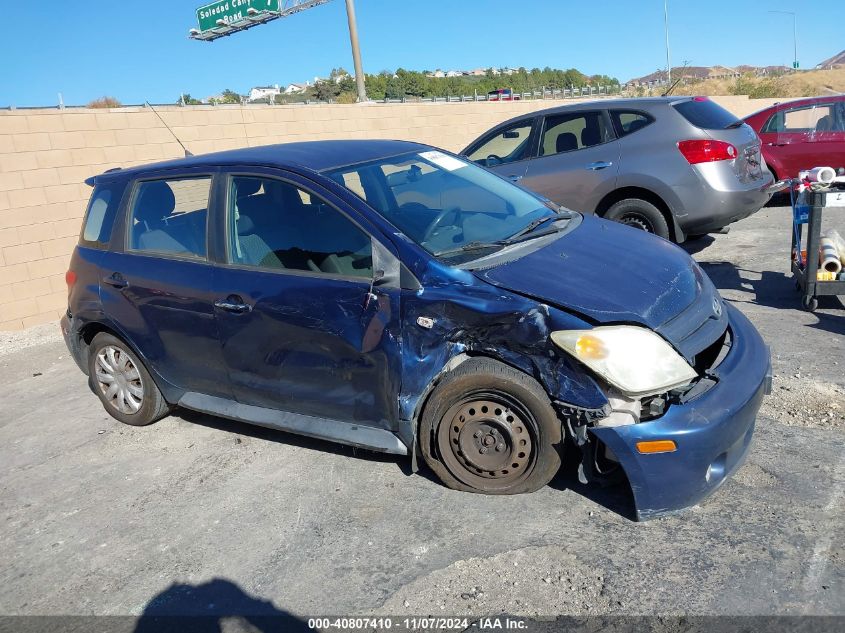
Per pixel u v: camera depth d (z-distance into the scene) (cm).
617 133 736
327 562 326
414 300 342
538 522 332
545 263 351
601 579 292
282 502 381
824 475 344
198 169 440
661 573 291
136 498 408
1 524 402
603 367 301
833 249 564
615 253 369
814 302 570
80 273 491
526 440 336
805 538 301
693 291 353
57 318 912
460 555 317
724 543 304
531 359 321
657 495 309
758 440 381
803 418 401
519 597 288
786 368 470
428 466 379
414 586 302
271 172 405
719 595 275
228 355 416
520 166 793
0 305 861
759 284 661
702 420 302
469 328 331
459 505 354
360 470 402
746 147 715
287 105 1255
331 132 1327
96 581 338
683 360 308
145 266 450
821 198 541
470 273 341
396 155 445
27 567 358
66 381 643
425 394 351
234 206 417
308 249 383
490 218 412
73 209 927
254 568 329
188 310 425
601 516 331
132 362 486
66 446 492
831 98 1035
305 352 381
